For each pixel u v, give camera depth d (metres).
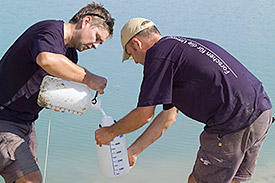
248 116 3.02
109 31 3.32
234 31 10.02
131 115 3.02
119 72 7.32
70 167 4.76
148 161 4.91
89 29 3.23
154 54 2.95
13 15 10.34
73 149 5.09
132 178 4.59
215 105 2.98
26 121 3.39
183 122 5.82
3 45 8.20
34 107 3.36
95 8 3.26
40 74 3.24
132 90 6.64
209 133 3.19
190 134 5.51
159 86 2.92
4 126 3.28
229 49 8.74
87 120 5.74
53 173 4.66
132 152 3.63
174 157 5.00
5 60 3.27
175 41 3.00
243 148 3.14
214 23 10.60
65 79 3.12
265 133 3.26
